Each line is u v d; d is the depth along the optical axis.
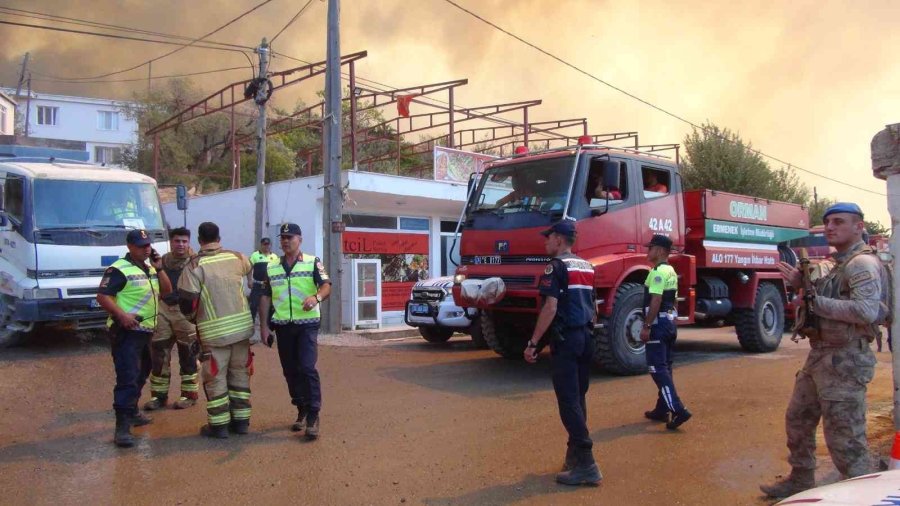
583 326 5.40
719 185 31.05
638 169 10.02
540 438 6.58
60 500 4.96
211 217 20.44
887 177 5.03
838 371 4.55
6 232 11.11
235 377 6.70
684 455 6.09
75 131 49.91
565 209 8.96
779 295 12.77
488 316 10.64
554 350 5.37
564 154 9.46
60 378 9.18
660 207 10.28
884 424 7.06
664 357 7.01
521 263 9.38
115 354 6.38
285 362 6.85
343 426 7.00
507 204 9.86
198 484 5.30
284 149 36.03
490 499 5.02
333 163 14.46
